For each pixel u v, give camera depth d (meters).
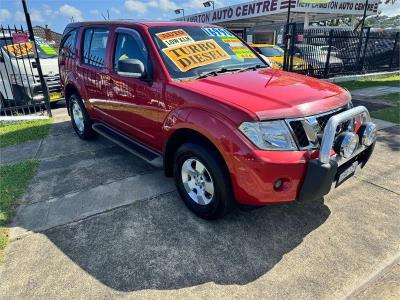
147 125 3.68
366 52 13.06
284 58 10.95
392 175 4.04
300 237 2.92
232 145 2.58
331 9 19.22
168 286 2.42
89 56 4.80
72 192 3.80
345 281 2.41
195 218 3.23
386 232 2.95
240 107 2.61
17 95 8.38
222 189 2.81
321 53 11.69
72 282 2.47
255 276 2.49
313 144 2.64
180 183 3.34
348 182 3.88
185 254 2.74
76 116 5.75
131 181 4.03
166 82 3.25
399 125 6.12
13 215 3.37
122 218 3.26
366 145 3.02
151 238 2.95
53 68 8.59
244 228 3.06
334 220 3.15
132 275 2.53
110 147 5.30
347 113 2.70
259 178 2.52
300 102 2.71
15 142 5.76
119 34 4.08
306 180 2.57
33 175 4.29
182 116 3.02
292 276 2.48
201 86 3.09
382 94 9.20
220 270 2.56
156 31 3.71
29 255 2.77
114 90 4.15
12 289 2.42
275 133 2.53
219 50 3.90
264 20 26.14
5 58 8.29
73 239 2.97
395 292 2.30
